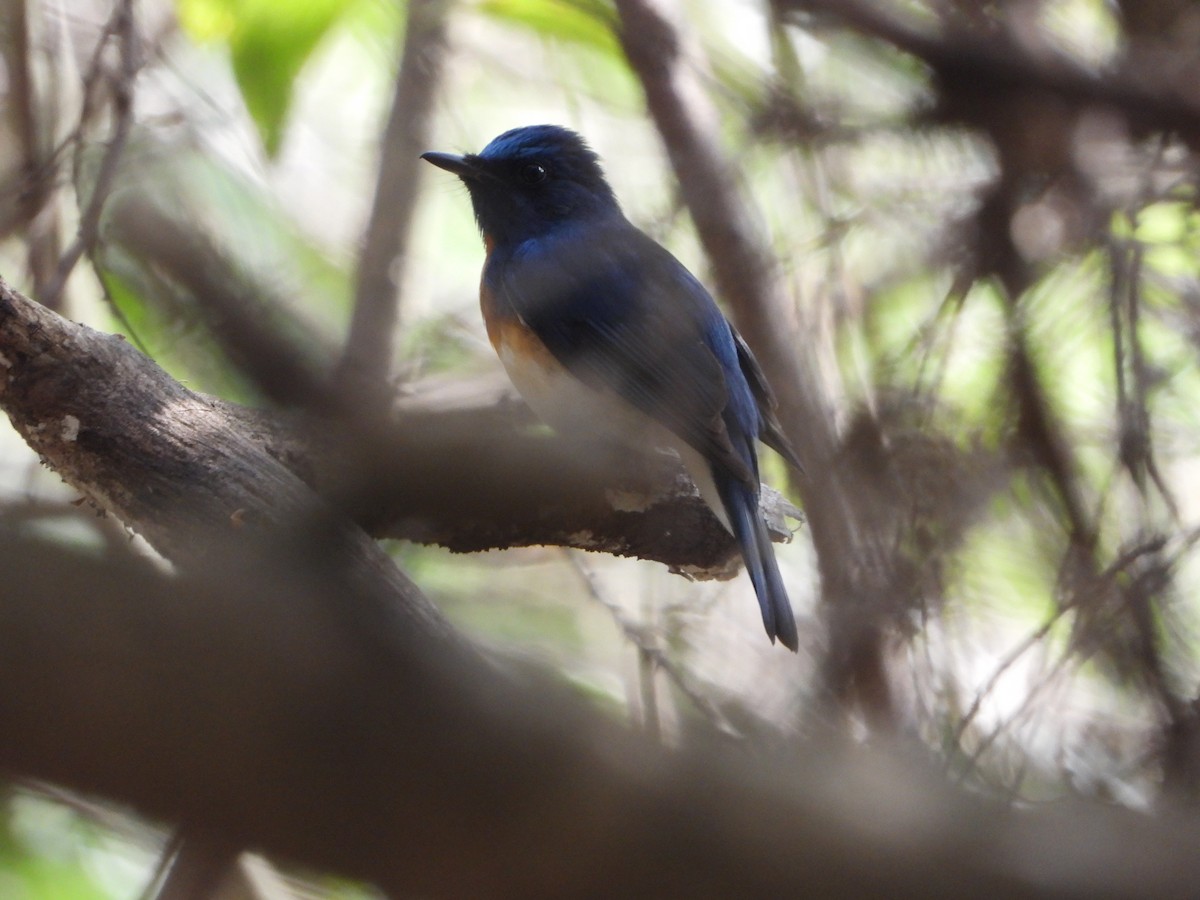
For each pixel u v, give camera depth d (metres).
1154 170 8.47
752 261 9.52
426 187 11.74
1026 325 9.10
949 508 8.71
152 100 10.52
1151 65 8.20
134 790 2.15
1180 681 8.12
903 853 2.69
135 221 7.50
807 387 9.33
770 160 10.19
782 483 11.33
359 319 10.06
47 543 2.30
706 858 2.53
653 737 2.70
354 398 6.86
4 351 6.10
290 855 2.30
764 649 9.69
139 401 6.21
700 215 9.58
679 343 8.66
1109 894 2.81
